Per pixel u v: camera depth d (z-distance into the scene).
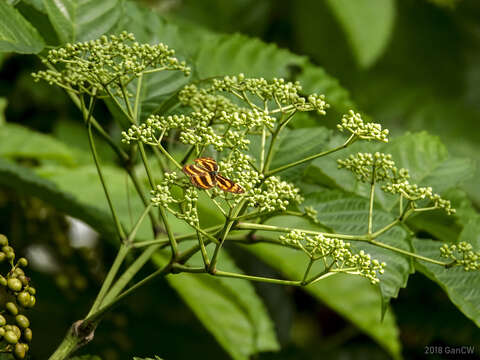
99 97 0.82
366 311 1.06
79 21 0.88
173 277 1.02
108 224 0.98
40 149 1.15
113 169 1.20
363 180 0.83
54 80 0.82
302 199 0.85
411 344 1.56
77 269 1.25
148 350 1.36
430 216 0.92
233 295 1.03
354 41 1.66
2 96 1.54
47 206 1.18
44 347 1.25
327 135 0.88
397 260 0.83
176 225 1.03
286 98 0.81
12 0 0.86
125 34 0.82
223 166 0.79
